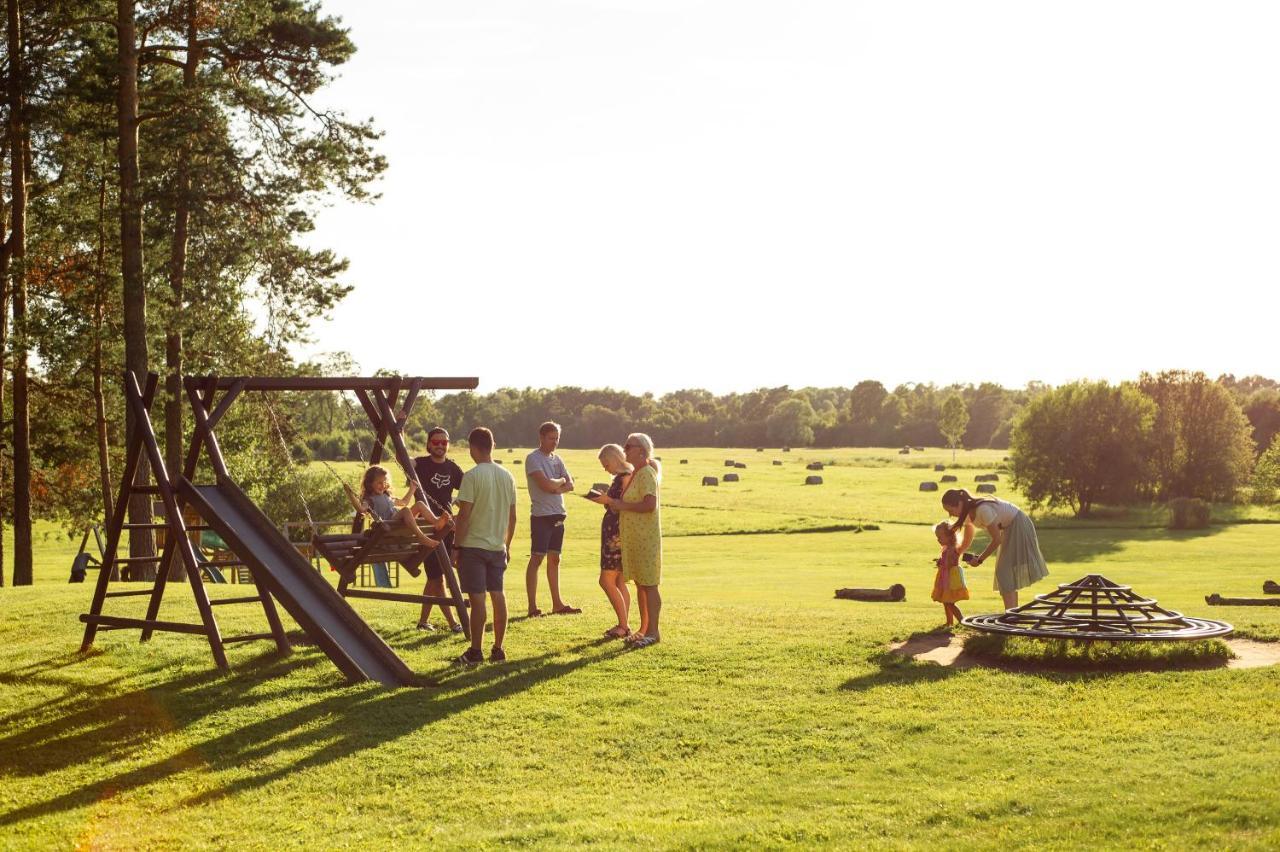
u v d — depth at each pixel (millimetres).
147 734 8062
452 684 9266
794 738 7582
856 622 12203
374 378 12289
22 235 25578
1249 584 25859
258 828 6191
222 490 10938
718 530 53531
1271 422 120125
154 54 24375
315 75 23766
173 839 6043
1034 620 10344
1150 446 70312
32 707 8867
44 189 28094
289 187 23422
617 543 11086
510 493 10180
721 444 198250
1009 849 5172
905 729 7664
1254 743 6918
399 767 7184
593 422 190625
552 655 10320
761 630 11547
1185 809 5559
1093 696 8414
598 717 8180
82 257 28375
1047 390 72312
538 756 7355
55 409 31188
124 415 31281
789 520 57312
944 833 5508
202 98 22953
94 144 27125
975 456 151875
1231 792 5766
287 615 13023
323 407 33094
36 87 24094
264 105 23266
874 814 5914
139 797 6773
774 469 110312
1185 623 10352
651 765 7125
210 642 10117
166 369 24656
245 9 23375
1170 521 58406
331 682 9406
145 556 22906
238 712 8531
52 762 7488
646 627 10898
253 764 7332
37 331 25625
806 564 37594
